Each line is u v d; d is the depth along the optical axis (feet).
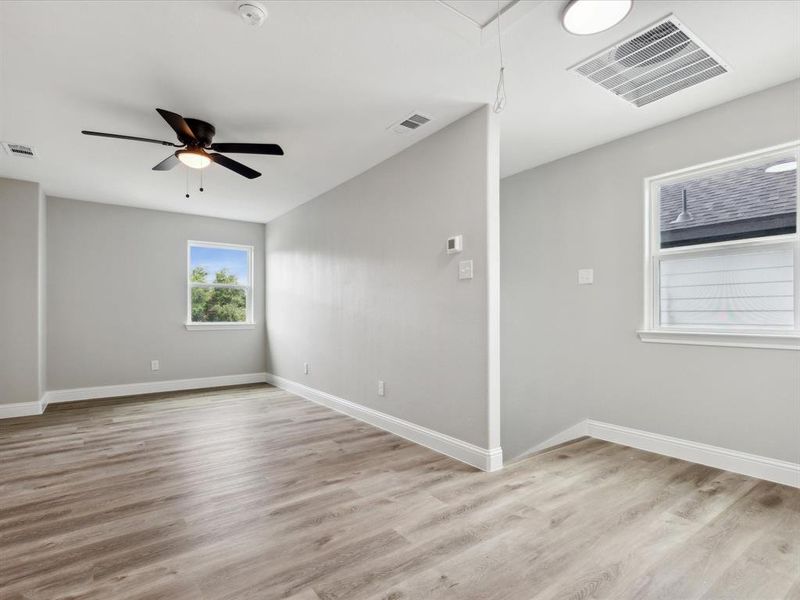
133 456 10.09
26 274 14.14
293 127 10.21
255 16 6.20
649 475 8.56
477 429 9.26
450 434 9.99
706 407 9.09
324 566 5.68
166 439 11.43
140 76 7.97
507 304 13.48
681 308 9.80
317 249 16.14
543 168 12.50
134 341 17.70
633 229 10.41
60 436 11.74
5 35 6.71
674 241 9.94
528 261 12.87
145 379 17.90
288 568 5.65
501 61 7.52
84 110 9.25
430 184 10.66
